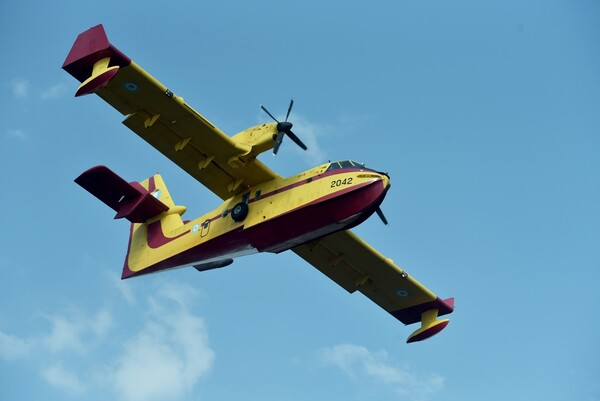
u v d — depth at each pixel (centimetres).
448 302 11369
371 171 9031
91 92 8681
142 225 11225
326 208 9025
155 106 9112
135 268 11044
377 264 10725
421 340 11338
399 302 11400
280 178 9669
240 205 9662
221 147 9388
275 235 9425
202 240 9950
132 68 8762
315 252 10725
